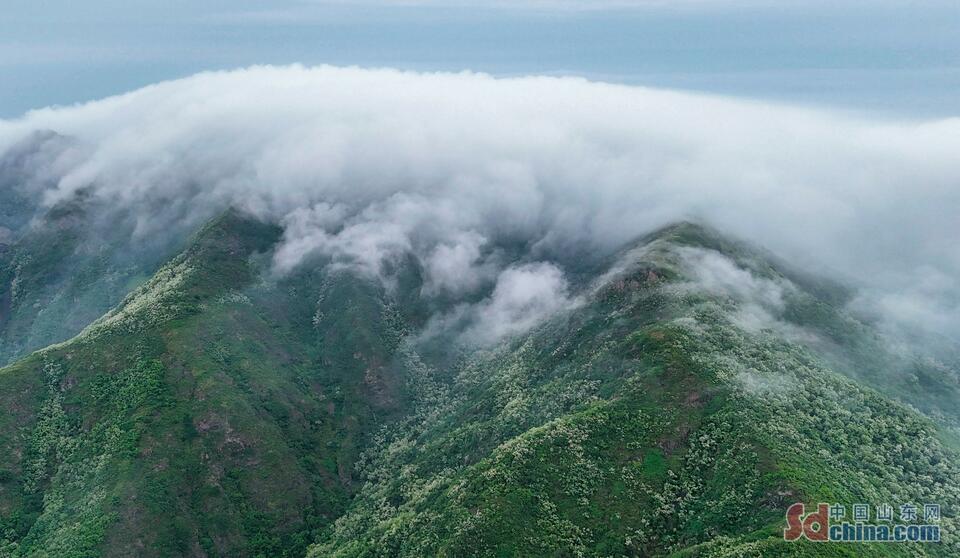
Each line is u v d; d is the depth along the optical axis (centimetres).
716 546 17688
